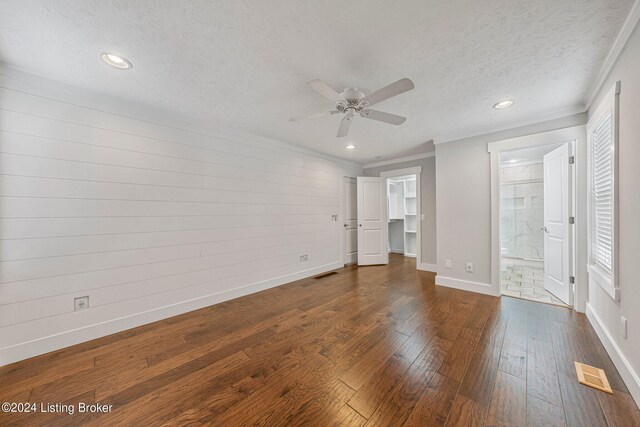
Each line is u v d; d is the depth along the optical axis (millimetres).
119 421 1354
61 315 2121
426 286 3727
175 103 2537
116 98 2406
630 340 1565
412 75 2010
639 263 1459
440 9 1362
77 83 2145
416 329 2375
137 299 2531
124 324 2436
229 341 2199
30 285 1999
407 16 1410
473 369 1767
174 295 2791
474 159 3391
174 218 2807
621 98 1673
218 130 3182
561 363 1820
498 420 1336
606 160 2076
